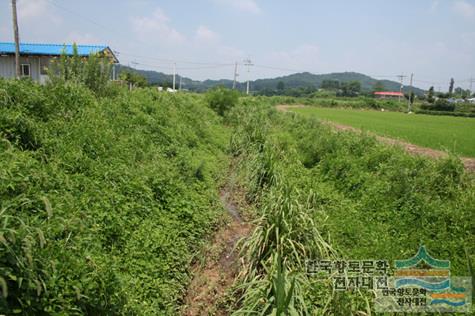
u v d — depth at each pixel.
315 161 12.55
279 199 6.27
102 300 3.68
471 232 6.83
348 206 8.41
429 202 7.92
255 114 20.95
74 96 9.02
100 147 7.26
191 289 5.51
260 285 4.82
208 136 14.52
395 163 10.02
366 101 77.12
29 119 6.66
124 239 5.28
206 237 7.06
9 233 2.97
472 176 9.57
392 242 6.54
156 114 11.58
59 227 4.12
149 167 7.70
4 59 26.92
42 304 3.20
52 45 29.38
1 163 4.77
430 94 93.00
